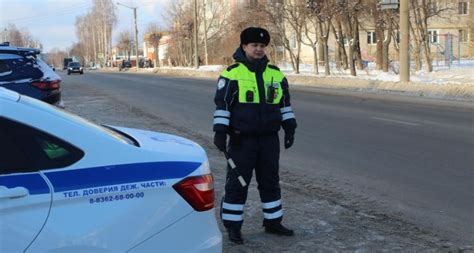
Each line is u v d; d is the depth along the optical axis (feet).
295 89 81.20
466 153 29.58
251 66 15.76
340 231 17.63
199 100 66.18
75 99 70.28
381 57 126.52
